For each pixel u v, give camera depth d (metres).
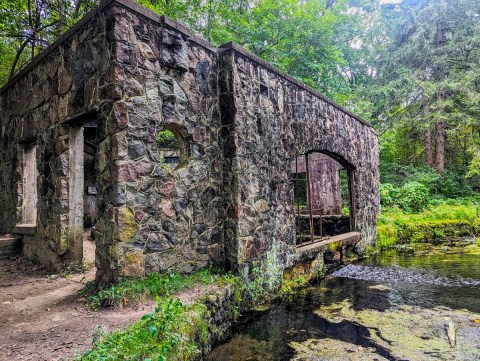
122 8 3.49
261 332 3.83
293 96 5.93
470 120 13.23
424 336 3.69
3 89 6.29
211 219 4.43
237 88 4.62
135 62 3.58
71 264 4.56
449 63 14.35
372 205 9.55
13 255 5.75
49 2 8.80
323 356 3.27
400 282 5.95
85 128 6.46
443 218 11.34
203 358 3.00
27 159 5.93
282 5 11.19
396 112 15.60
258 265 4.77
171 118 3.95
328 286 5.79
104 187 3.51
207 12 11.07
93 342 2.25
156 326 2.38
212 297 3.45
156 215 3.71
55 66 4.55
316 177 10.40
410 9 15.22
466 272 6.55
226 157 4.59
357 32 14.41
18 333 2.62
